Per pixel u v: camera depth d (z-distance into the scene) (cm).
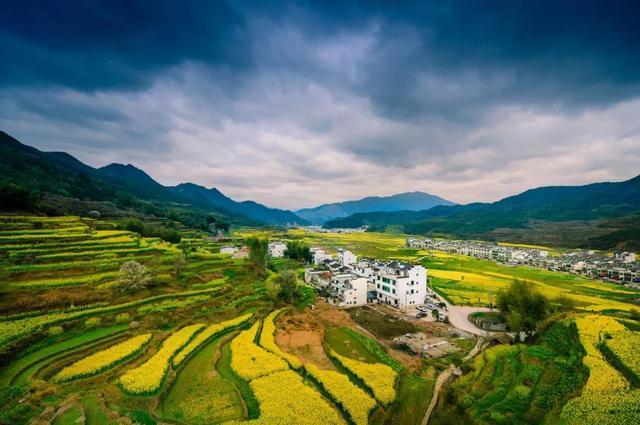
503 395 4209
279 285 8381
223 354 5247
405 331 7244
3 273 6781
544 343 5775
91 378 4138
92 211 17612
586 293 11038
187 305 6912
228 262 10881
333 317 7919
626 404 3550
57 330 5184
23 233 9381
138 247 10062
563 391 4025
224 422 3484
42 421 3331
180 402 3875
